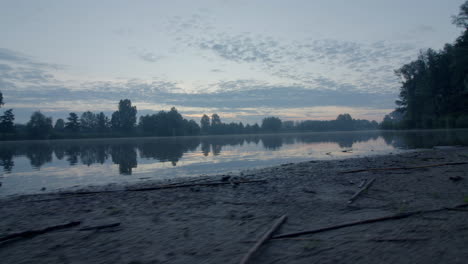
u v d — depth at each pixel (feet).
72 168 41.47
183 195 22.39
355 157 47.03
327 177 28.35
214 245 12.42
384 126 268.00
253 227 14.47
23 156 65.57
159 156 59.41
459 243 11.44
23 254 12.16
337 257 10.85
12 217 17.70
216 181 28.09
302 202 18.89
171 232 14.21
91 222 16.25
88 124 333.83
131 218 16.75
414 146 66.18
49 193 24.58
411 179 25.29
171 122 353.92
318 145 87.20
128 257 11.59
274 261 10.72
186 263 10.90
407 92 192.34
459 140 77.20
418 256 10.60
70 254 12.05
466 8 133.08
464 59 137.28
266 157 52.90
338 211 16.63
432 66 179.01
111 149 90.07
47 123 266.16
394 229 13.29
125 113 336.90
